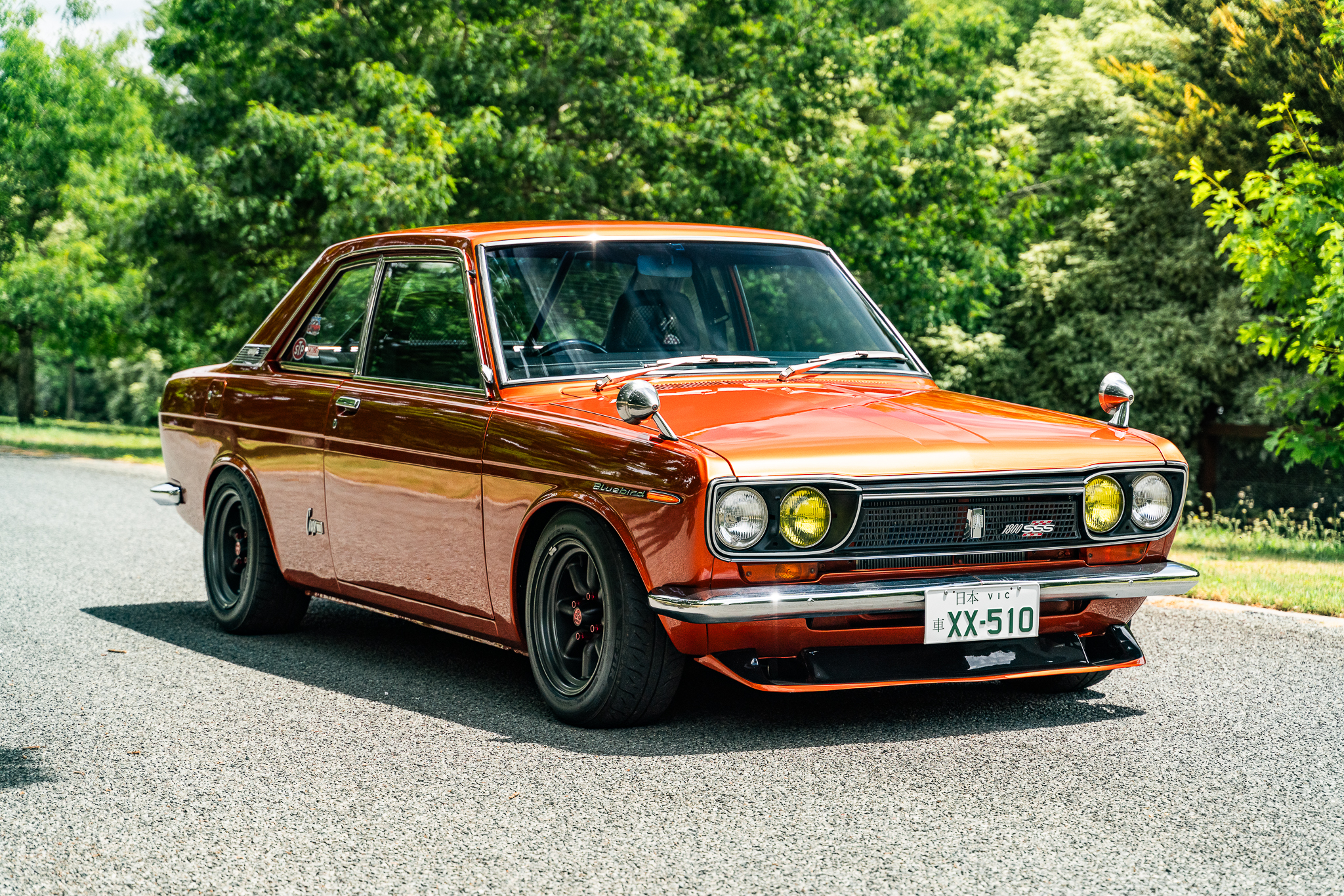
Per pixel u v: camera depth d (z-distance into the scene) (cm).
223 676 580
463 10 2003
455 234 568
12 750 466
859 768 436
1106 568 481
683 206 1853
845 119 2364
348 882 339
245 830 380
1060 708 520
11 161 3425
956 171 2033
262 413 644
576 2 1948
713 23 2114
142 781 428
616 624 463
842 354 557
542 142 1831
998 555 467
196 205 1970
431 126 1734
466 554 521
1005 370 2252
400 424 551
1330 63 1460
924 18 2164
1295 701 533
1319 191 1218
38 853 363
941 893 328
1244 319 2038
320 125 1795
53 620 716
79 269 3447
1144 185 2217
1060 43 2567
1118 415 534
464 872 346
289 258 2186
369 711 517
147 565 925
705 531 427
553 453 478
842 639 457
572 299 541
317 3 2003
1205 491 2144
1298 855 356
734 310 564
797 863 349
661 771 433
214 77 2172
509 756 452
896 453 449
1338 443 1277
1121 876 339
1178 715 509
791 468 434
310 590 631
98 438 3045
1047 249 2262
